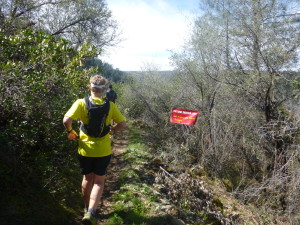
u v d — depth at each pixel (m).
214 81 10.12
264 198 7.73
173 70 11.43
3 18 7.58
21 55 4.75
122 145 10.06
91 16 13.50
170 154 8.73
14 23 8.21
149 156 8.30
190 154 9.45
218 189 8.00
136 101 16.16
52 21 12.60
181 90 11.09
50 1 11.30
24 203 3.45
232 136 8.62
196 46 10.27
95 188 3.53
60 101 4.83
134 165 7.15
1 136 3.85
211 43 9.74
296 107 8.32
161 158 8.52
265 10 8.85
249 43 9.05
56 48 4.71
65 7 12.57
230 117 9.23
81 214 4.08
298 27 8.90
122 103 17.72
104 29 14.47
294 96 8.66
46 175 4.34
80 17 13.37
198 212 5.51
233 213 6.54
